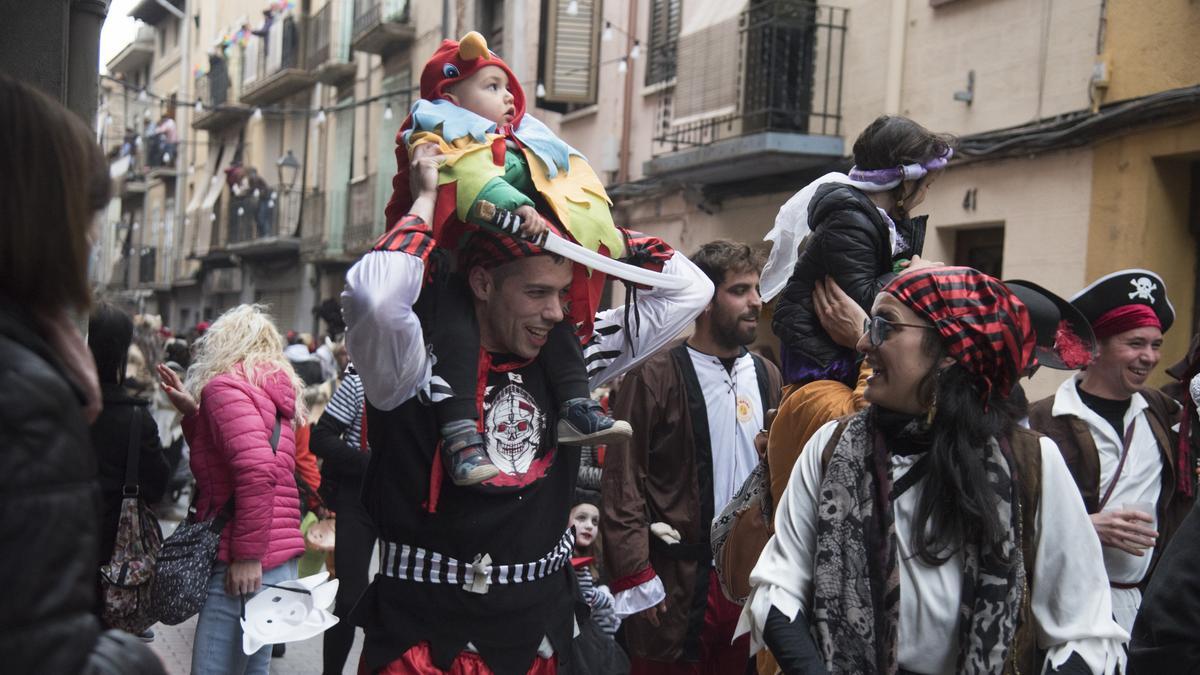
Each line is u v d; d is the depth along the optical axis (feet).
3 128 4.71
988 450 7.59
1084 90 29.35
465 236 9.79
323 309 33.86
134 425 14.51
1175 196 27.89
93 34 14.07
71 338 4.92
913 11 35.83
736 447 14.35
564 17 55.06
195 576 14.15
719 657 14.24
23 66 12.54
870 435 7.94
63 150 4.82
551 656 10.27
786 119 40.83
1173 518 13.80
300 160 106.83
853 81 38.75
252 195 111.96
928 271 7.87
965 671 7.44
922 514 7.61
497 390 9.93
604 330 11.54
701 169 43.98
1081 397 13.92
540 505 10.02
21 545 4.33
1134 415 13.75
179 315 144.05
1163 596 8.50
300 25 103.04
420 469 9.69
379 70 89.30
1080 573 7.64
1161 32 27.25
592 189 10.14
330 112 99.14
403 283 8.84
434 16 79.00
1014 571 7.45
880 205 10.91
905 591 7.68
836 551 7.78
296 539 15.56
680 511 14.10
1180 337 27.99
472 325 9.77
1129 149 28.04
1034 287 9.95
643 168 48.70
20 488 4.35
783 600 8.00
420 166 9.29
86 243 4.94
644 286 10.96
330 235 95.76
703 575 14.01
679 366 14.28
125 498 14.43
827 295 10.37
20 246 4.71
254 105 115.96
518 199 9.20
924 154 10.73
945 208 34.01
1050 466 7.71
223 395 14.53
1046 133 30.09
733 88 43.27
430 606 9.66
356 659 22.48
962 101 33.50
